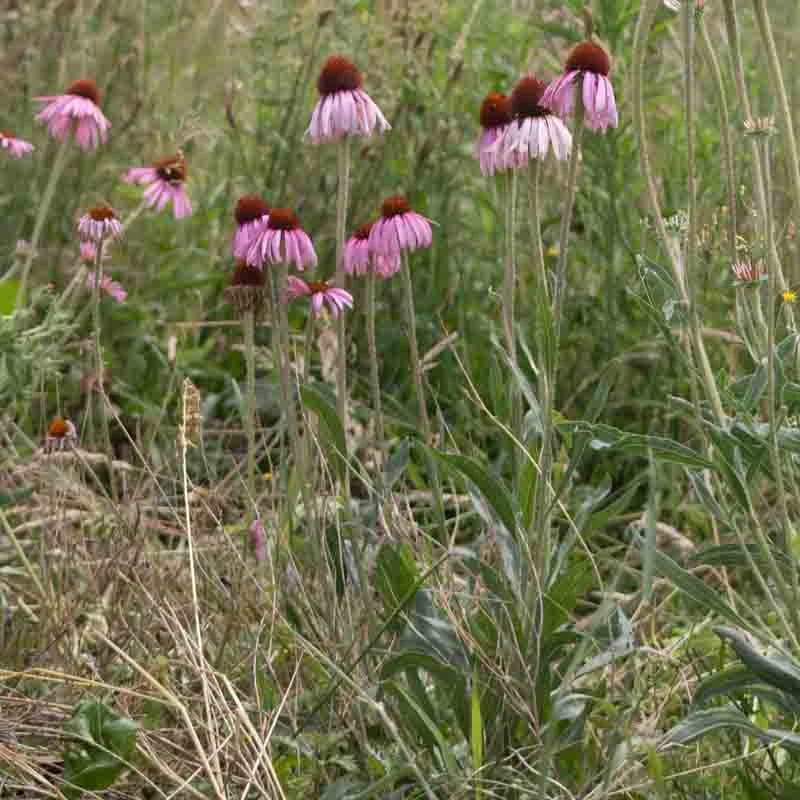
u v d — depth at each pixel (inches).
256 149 307.4
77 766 139.2
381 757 150.6
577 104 139.0
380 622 165.9
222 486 217.3
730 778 149.7
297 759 147.9
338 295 161.6
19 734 148.6
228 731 140.3
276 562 173.3
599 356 259.0
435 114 293.3
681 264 139.6
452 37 304.7
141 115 321.1
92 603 181.6
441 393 266.1
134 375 267.3
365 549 160.1
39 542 197.8
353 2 298.7
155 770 146.3
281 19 307.1
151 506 197.0
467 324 275.3
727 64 266.8
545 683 144.2
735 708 139.9
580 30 251.9
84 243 241.0
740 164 225.1
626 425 257.3
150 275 292.5
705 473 148.9
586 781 143.5
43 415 204.4
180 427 167.6
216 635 170.9
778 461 128.6
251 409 172.4
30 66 310.2
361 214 292.8
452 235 293.9
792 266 193.9
